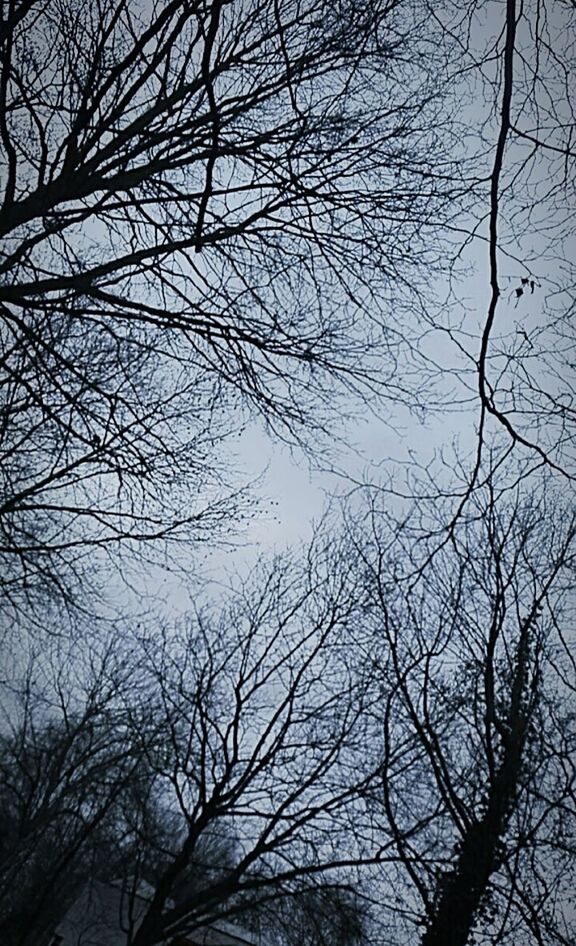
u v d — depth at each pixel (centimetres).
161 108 780
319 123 838
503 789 903
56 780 1658
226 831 1620
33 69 787
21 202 735
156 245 864
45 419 973
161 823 1667
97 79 773
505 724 945
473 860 896
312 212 830
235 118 843
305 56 823
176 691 1634
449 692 1028
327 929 1363
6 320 795
